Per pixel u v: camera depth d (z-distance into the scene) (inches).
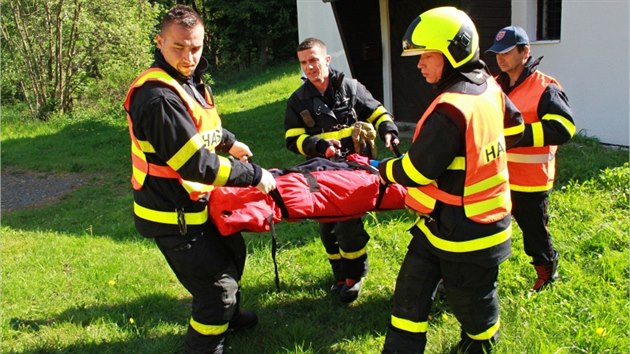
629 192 225.9
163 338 154.6
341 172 133.7
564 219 209.5
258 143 411.8
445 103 106.4
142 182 120.0
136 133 115.6
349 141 155.6
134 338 155.8
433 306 157.8
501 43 147.9
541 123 139.6
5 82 735.7
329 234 172.4
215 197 124.0
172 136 109.7
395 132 155.6
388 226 217.8
